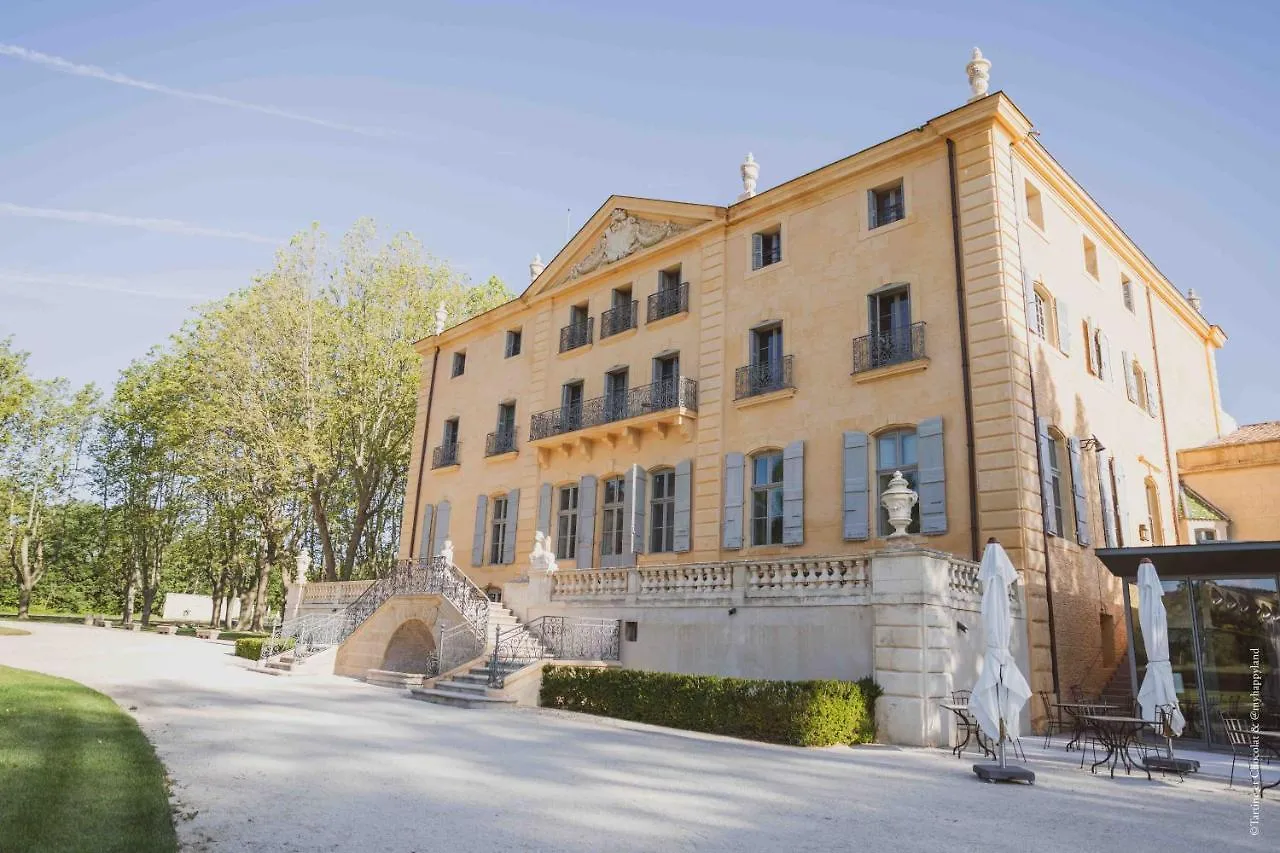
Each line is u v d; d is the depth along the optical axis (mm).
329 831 6527
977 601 14961
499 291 41969
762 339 21922
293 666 22344
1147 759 11211
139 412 43844
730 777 9594
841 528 18562
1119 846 7086
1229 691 13797
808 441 19750
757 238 22594
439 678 17844
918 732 13062
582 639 18797
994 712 10828
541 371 28094
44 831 5930
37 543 50781
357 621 24688
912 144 19281
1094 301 21766
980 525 16531
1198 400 28141
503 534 28203
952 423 17438
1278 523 23344
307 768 9039
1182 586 14586
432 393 33219
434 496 31344
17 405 41469
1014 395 16719
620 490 23969
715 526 21109
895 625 13766
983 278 17641
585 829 6922
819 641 14836
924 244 18828
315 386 34969
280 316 34312
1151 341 25000
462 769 9398
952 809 8375
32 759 8312
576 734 12789
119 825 6227
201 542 48219
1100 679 17734
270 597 61812
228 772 8602
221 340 34312
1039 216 19797
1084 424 19672
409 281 37125
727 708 13633
